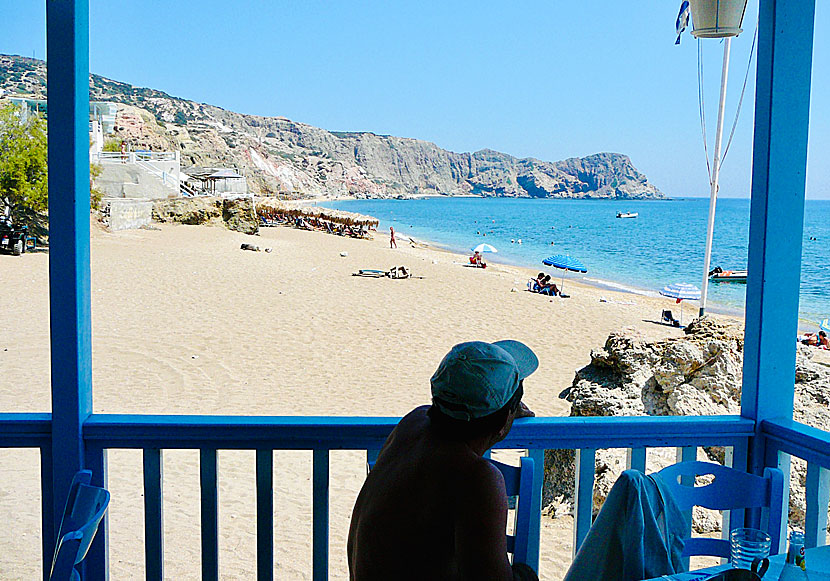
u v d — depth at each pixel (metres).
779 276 2.52
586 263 46.00
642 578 1.77
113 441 2.35
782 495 2.10
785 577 1.65
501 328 17.67
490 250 35.47
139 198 42.12
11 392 10.38
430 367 13.34
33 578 4.45
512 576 1.57
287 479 6.94
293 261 28.83
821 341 17.75
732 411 5.90
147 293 19.92
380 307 19.56
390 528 1.58
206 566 2.39
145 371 12.17
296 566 5.14
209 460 2.37
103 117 55.75
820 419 5.24
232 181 59.72
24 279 20.69
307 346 14.61
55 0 2.22
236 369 12.55
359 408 10.66
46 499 2.37
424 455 1.61
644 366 6.20
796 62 2.45
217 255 28.84
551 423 2.40
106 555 2.39
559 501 5.89
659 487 1.91
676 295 21.84
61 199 2.27
